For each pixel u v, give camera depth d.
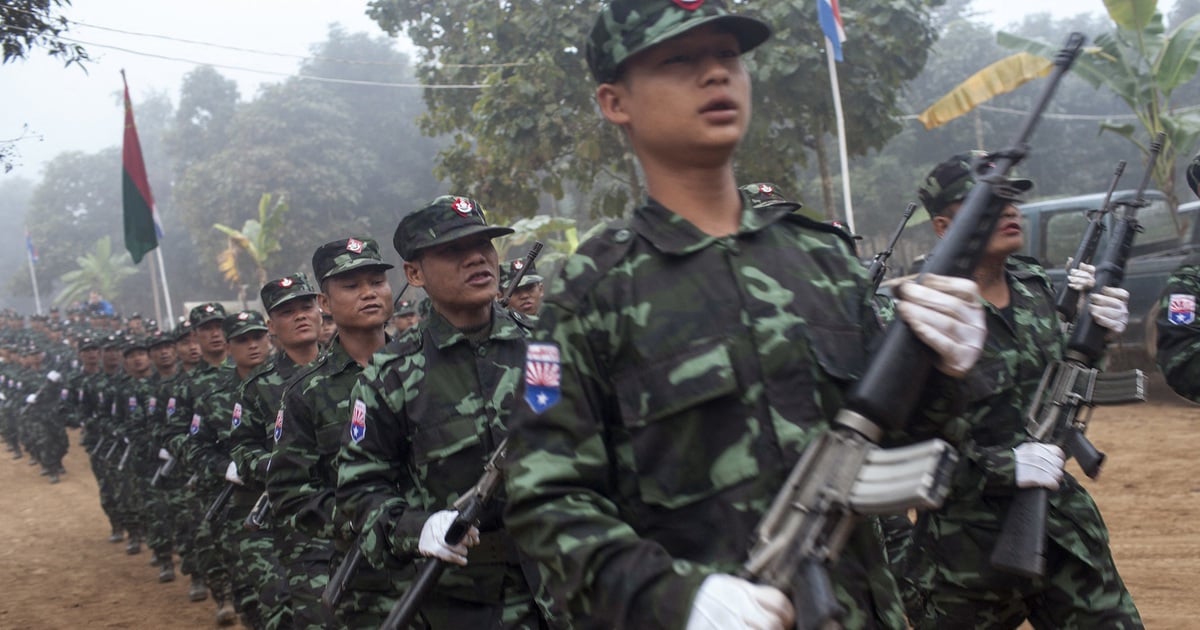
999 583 3.73
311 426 4.86
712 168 2.04
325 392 4.86
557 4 15.64
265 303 6.40
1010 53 36.22
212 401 7.82
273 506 4.91
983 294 3.95
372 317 4.96
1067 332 4.05
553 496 1.93
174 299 57.84
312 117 45.88
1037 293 4.10
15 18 7.99
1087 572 3.68
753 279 2.01
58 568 11.29
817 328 2.01
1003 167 2.08
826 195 16.08
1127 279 13.30
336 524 4.13
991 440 3.79
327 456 4.82
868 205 35.47
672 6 1.92
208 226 45.59
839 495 1.79
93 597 9.76
